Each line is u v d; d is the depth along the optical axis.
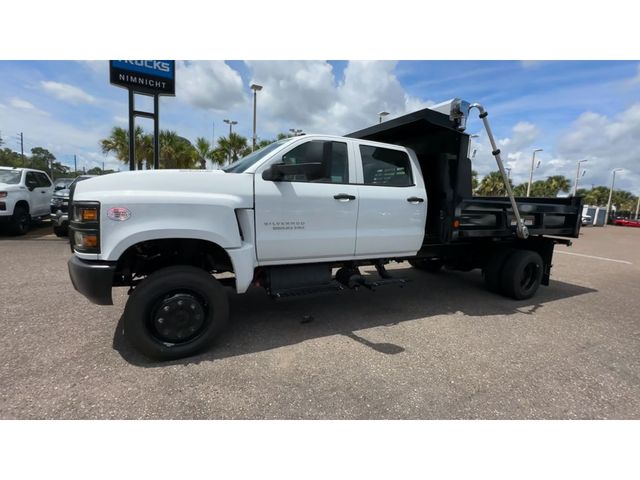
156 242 3.22
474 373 2.95
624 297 5.71
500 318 4.38
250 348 3.30
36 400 2.40
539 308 4.89
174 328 3.01
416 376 2.86
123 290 5.01
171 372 2.81
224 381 2.70
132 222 2.85
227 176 3.25
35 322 3.74
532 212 5.16
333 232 3.76
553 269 8.33
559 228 5.61
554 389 2.75
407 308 4.67
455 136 4.39
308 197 3.56
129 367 2.87
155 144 10.51
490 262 5.38
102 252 2.81
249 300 4.78
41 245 8.59
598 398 2.64
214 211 3.10
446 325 4.06
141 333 2.87
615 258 10.55
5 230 10.31
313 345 3.40
